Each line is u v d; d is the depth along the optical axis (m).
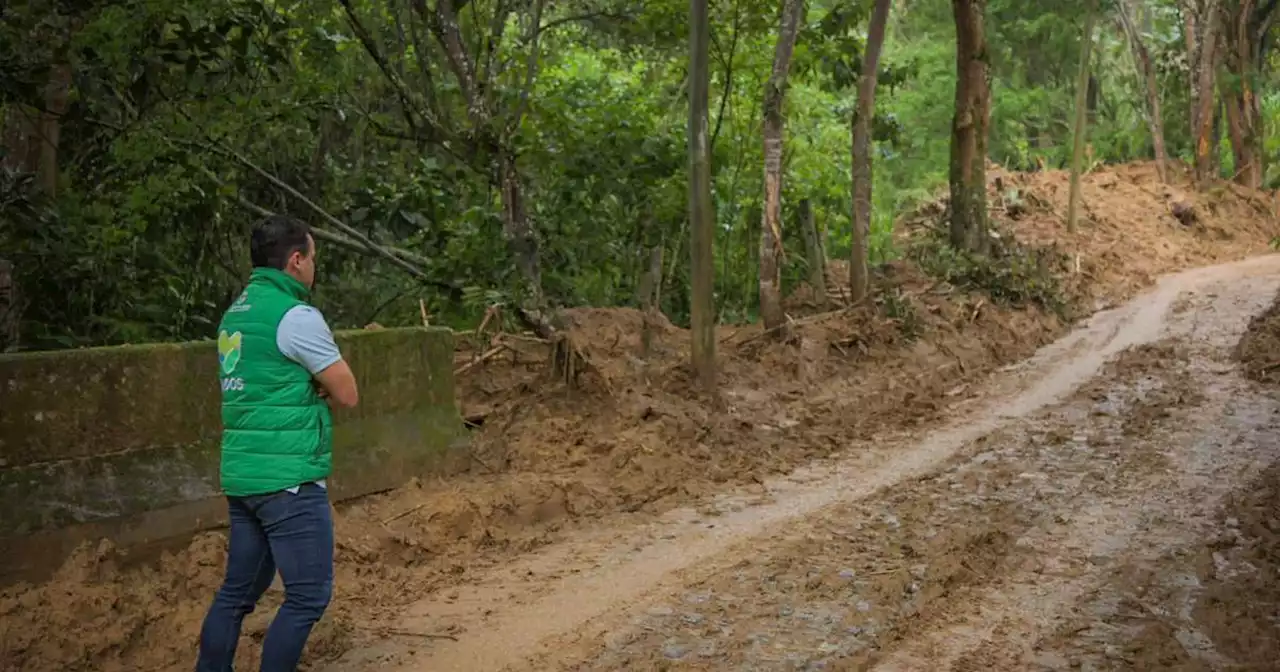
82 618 5.07
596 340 10.66
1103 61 34.12
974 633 5.39
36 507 5.26
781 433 9.72
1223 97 28.69
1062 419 10.46
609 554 6.67
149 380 5.74
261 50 10.07
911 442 9.74
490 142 10.14
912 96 29.14
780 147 11.91
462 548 6.69
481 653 5.18
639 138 12.72
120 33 9.48
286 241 4.49
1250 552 6.55
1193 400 10.84
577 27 14.09
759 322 13.17
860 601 5.80
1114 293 18.33
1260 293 16.97
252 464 4.33
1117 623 5.50
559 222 12.55
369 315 12.98
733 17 12.72
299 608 4.38
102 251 9.77
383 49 10.96
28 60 9.47
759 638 5.32
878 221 20.28
